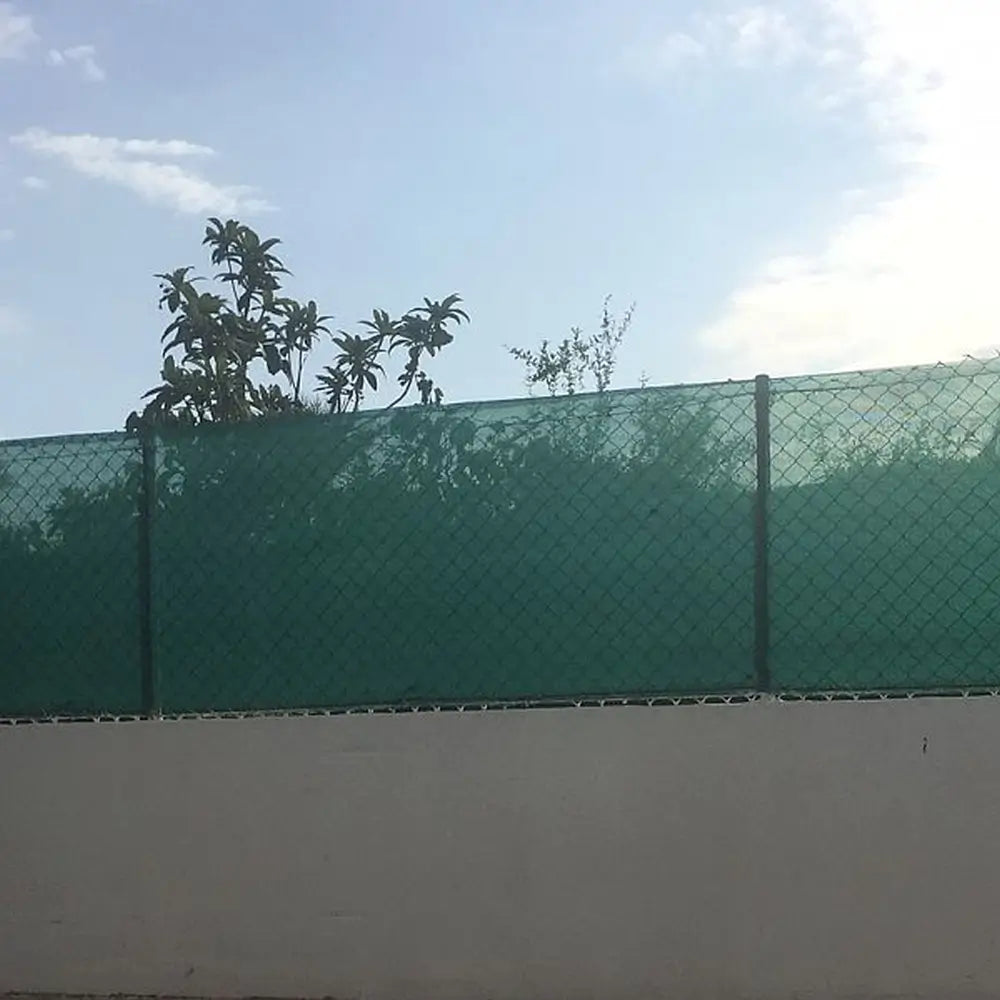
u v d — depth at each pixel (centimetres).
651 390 537
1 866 585
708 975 519
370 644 559
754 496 527
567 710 534
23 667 595
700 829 521
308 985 554
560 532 543
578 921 530
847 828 511
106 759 577
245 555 574
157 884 570
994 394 508
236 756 564
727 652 527
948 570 511
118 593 587
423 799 545
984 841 503
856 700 514
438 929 542
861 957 509
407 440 559
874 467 518
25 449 601
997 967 500
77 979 576
